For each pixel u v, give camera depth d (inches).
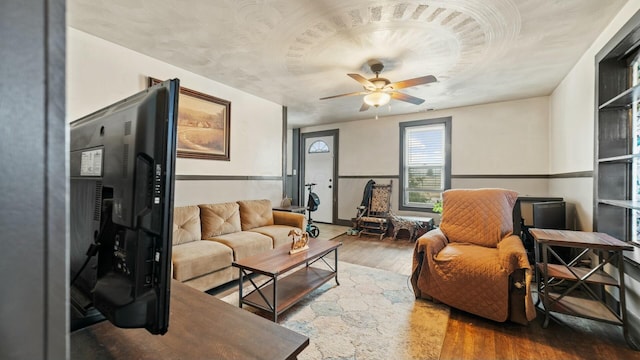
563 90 143.2
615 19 88.0
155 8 83.9
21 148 12.0
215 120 147.0
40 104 12.4
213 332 31.6
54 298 12.7
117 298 25.7
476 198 110.4
